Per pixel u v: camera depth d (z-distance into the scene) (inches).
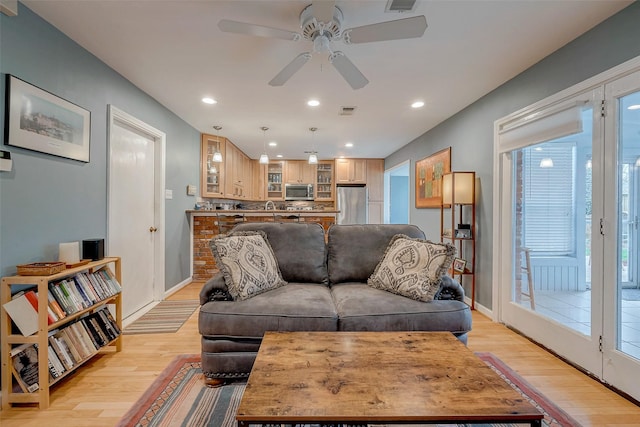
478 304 129.4
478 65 99.7
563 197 95.4
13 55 67.7
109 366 81.8
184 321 114.8
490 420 37.2
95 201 95.7
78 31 81.1
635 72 68.3
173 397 67.9
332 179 286.7
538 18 74.6
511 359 87.0
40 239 75.4
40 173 75.2
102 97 98.0
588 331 82.4
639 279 74.1
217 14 74.0
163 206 141.0
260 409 37.4
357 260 96.9
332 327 71.4
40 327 63.8
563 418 61.9
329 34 71.1
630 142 72.8
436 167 170.7
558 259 95.8
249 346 71.8
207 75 107.9
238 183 240.2
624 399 68.9
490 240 121.5
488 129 123.5
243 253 83.4
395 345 55.9
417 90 121.3
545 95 94.0
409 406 38.4
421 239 92.0
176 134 156.0
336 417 36.6
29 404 65.2
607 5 69.6
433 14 73.2
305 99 131.6
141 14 73.9
